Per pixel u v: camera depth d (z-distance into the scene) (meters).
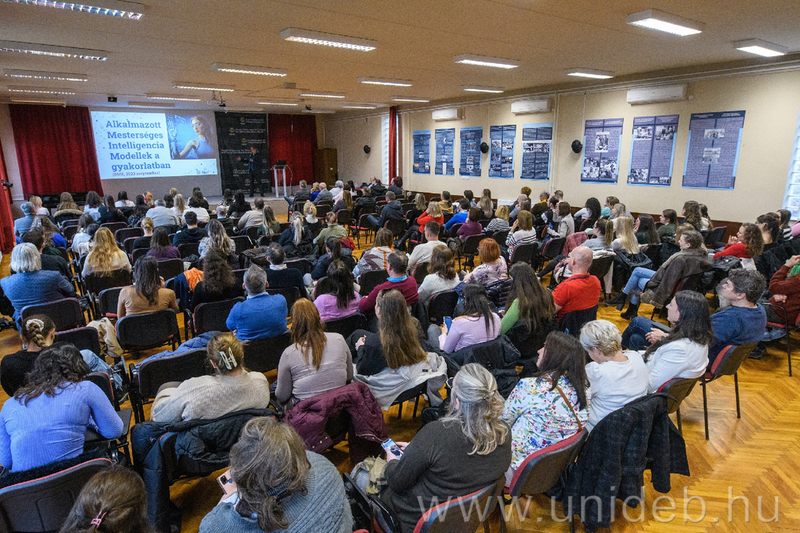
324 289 3.79
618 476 1.89
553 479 1.88
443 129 12.06
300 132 16.70
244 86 9.24
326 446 2.02
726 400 3.20
